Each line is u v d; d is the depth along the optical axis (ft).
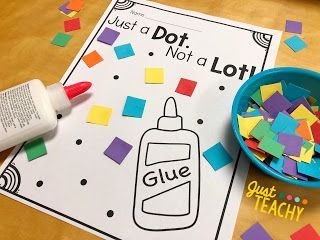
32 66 0.92
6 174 0.78
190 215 0.72
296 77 0.81
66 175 0.77
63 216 0.73
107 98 0.87
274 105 0.82
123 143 0.80
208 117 0.83
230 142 0.80
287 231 0.71
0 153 0.80
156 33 0.97
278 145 0.74
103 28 0.98
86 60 0.92
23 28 0.98
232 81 0.88
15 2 1.02
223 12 0.99
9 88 0.83
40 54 0.94
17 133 0.76
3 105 0.76
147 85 0.88
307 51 0.93
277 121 0.78
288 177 0.70
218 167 0.77
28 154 0.80
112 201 0.74
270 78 0.81
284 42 0.94
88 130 0.83
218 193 0.75
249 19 0.98
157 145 0.80
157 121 0.83
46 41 0.96
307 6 1.00
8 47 0.95
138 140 0.81
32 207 0.74
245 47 0.93
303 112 0.80
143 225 0.72
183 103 0.85
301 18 0.98
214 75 0.89
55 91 0.80
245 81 0.84
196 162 0.78
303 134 0.78
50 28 0.98
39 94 0.77
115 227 0.72
